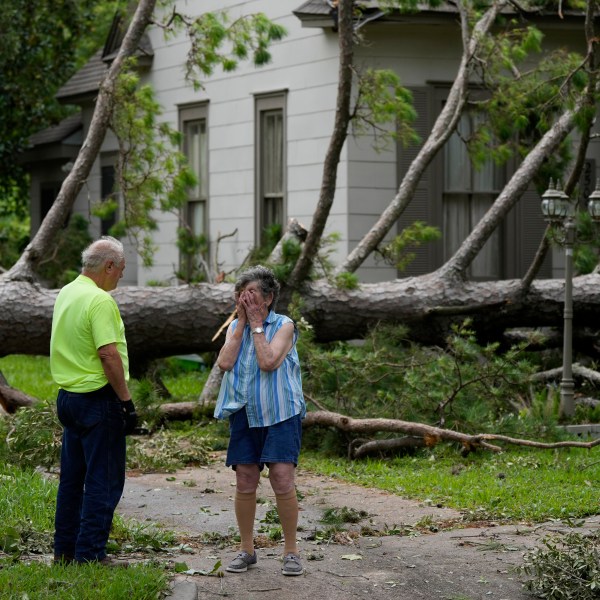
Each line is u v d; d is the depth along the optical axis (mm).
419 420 13477
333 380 13836
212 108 23125
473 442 12336
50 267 25516
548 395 14648
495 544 8797
